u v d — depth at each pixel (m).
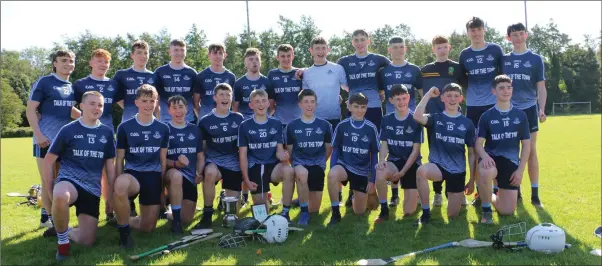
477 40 7.23
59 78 6.34
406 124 6.43
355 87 7.75
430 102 7.53
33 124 6.03
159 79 7.50
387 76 7.53
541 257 4.51
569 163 11.46
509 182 6.18
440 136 6.23
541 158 12.72
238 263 4.62
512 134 6.22
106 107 6.77
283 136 6.72
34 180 12.41
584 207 6.61
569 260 4.39
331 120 7.61
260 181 6.43
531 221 5.88
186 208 6.32
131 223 6.05
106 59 6.75
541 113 6.88
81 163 5.27
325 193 8.56
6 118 52.25
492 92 6.80
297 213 6.85
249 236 5.47
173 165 6.10
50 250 5.30
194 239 5.39
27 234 6.05
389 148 6.58
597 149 14.70
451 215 6.21
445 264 4.40
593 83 63.00
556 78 62.66
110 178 5.52
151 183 5.72
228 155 6.66
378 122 7.72
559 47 69.75
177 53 7.48
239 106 7.77
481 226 5.75
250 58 7.64
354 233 5.60
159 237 5.68
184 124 6.32
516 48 7.09
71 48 50.28
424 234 5.50
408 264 4.42
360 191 6.40
